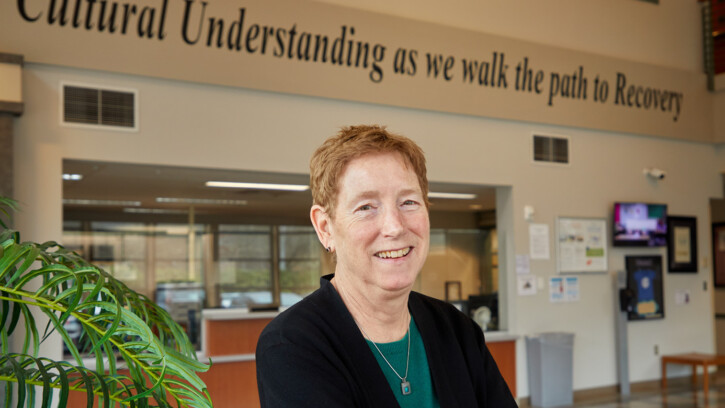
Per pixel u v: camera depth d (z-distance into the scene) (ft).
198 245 31.78
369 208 3.73
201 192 25.44
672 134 27.68
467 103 22.41
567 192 24.98
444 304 4.45
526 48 23.70
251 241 33.01
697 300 28.40
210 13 17.94
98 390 4.28
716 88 28.91
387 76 20.83
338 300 3.85
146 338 4.27
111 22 16.79
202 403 4.45
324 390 3.38
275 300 33.22
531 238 23.93
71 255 4.68
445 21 22.45
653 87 27.14
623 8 26.94
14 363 4.00
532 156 24.21
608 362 25.45
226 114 18.62
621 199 26.40
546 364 22.81
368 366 3.69
